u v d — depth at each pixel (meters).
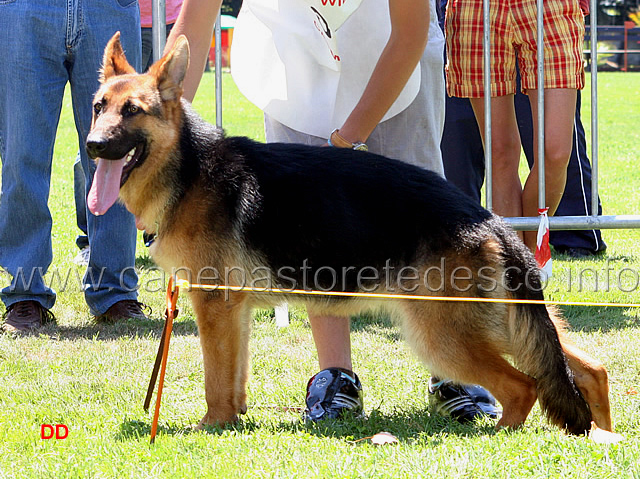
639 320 7.44
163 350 4.79
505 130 7.91
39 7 6.97
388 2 5.47
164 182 4.86
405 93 5.65
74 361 6.32
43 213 7.37
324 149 5.03
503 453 3.96
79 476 3.91
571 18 7.27
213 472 3.87
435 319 4.65
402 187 4.79
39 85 7.09
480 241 4.63
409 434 4.67
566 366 4.56
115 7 7.25
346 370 5.23
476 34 7.61
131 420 4.94
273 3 5.73
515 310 4.65
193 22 5.43
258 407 5.36
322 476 3.75
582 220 7.86
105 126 4.68
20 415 5.08
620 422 4.78
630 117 30.91
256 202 4.80
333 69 5.64
